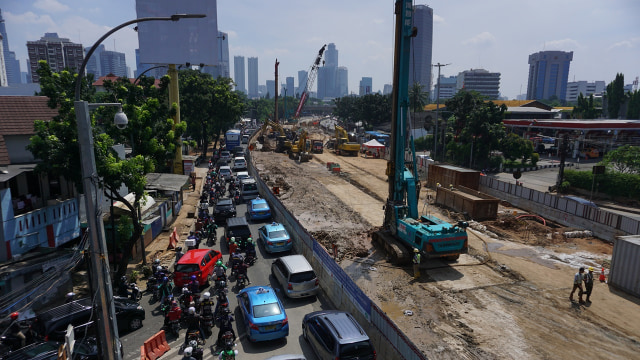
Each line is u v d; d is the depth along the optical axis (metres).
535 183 52.53
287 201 37.34
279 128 89.69
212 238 26.25
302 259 19.12
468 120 64.25
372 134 97.25
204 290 18.97
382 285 19.48
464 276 20.64
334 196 39.88
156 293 17.97
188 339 14.25
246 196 37.62
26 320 13.91
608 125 70.81
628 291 18.72
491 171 62.72
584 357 13.71
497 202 31.08
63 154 16.41
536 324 15.85
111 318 10.04
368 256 23.58
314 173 53.03
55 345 12.12
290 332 15.41
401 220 23.48
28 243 17.98
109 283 9.97
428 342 14.42
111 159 17.55
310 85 135.00
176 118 42.47
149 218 26.20
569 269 21.64
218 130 82.62
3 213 16.70
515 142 62.59
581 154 73.75
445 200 35.25
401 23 23.05
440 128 76.38
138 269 21.33
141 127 19.88
